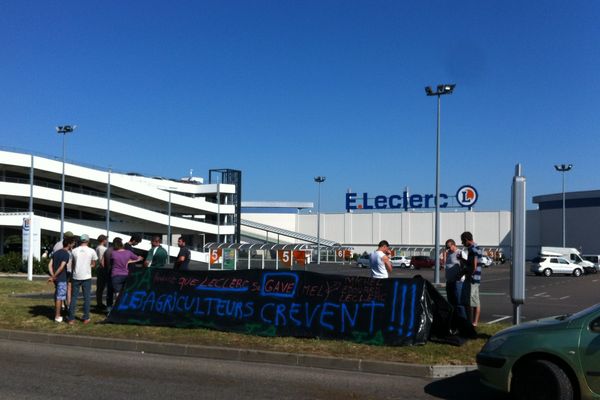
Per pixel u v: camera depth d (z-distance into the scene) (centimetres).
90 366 859
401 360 837
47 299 1609
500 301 2089
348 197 9494
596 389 588
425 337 920
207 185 7894
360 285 984
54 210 6494
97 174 6269
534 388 614
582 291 2736
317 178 7288
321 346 917
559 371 602
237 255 4503
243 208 10144
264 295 1044
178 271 1144
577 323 620
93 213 6756
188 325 1084
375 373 821
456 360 835
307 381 771
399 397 696
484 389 734
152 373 814
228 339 983
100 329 1088
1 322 1170
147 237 7338
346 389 730
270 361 889
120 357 930
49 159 5809
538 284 3434
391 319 936
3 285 2078
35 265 3672
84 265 1162
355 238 9750
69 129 5303
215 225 7569
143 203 7200
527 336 634
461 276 1084
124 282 1202
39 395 689
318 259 6856
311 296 1009
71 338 1041
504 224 8962
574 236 8369
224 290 1082
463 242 1072
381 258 1119
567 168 6894
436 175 3152
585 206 8262
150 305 1131
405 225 9469
